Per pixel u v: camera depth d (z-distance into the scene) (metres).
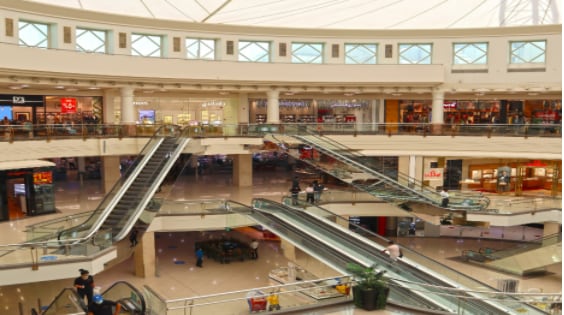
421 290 12.12
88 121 27.16
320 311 11.07
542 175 29.52
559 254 21.53
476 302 11.57
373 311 11.05
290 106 31.62
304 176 32.53
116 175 26.88
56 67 22.17
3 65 20.28
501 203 22.94
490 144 26.36
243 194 26.89
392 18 29.75
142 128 24.45
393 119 32.25
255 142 25.97
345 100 32.12
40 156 21.12
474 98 31.48
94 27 24.61
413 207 23.69
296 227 19.56
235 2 28.56
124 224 17.41
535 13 28.23
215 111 30.81
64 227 16.52
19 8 21.83
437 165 28.86
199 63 26.58
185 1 27.55
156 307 10.37
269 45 29.12
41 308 15.99
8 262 13.84
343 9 29.78
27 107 25.33
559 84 27.83
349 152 24.94
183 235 29.53
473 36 28.69
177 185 29.73
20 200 21.39
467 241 27.88
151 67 25.36
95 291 14.92
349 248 17.30
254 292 11.12
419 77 28.64
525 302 11.65
